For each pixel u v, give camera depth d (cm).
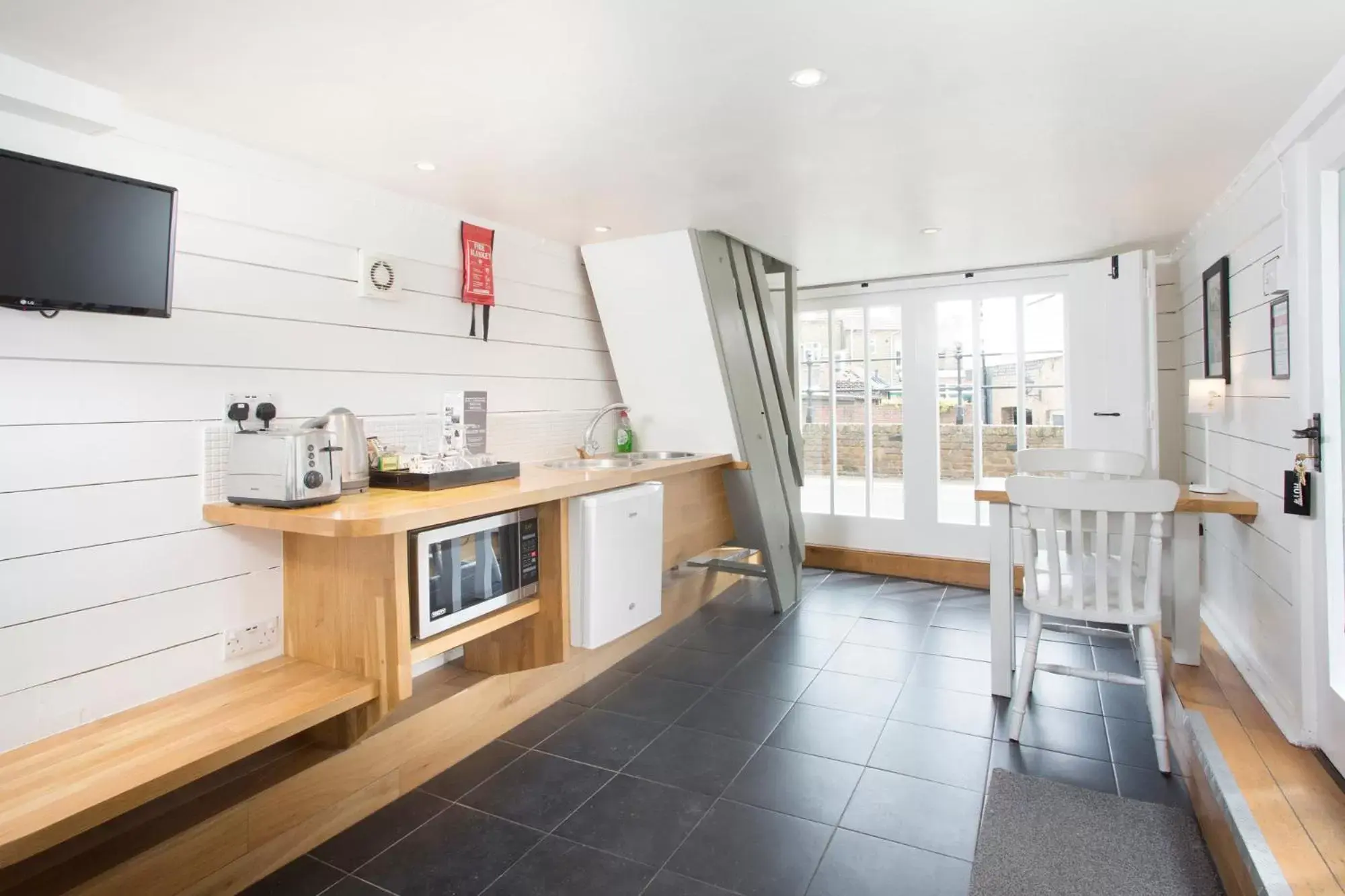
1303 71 195
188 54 179
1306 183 227
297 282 258
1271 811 187
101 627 207
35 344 193
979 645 377
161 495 220
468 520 253
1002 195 310
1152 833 216
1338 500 214
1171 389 452
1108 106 217
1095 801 232
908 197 312
